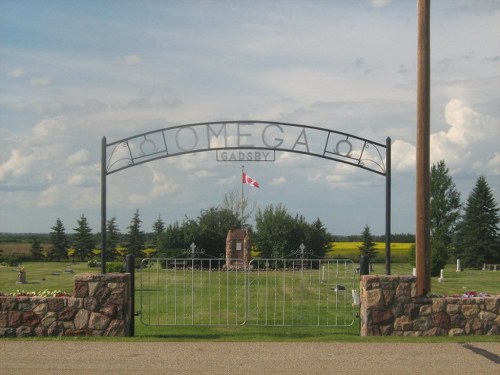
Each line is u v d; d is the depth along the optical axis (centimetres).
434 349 1062
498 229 5759
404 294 1201
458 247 5906
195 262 4144
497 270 4912
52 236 6369
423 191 1260
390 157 1303
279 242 4353
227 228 4431
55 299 1188
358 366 934
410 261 4053
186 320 1565
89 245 6281
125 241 6431
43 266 4788
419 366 936
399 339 1151
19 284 2903
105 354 1023
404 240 7744
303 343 1120
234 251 3966
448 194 6269
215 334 1257
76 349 1063
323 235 4478
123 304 1191
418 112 1274
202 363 955
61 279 3266
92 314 1188
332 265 4103
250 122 1334
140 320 1431
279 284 2614
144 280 2820
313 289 2380
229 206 5253
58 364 947
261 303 1923
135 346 1091
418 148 1271
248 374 884
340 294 2191
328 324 1473
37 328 1183
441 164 6291
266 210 4525
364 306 1212
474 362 963
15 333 1181
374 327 1198
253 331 1317
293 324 1428
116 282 1191
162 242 4341
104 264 1278
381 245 6781
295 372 896
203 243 4344
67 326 1186
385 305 1200
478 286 2931
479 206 5759
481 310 1198
